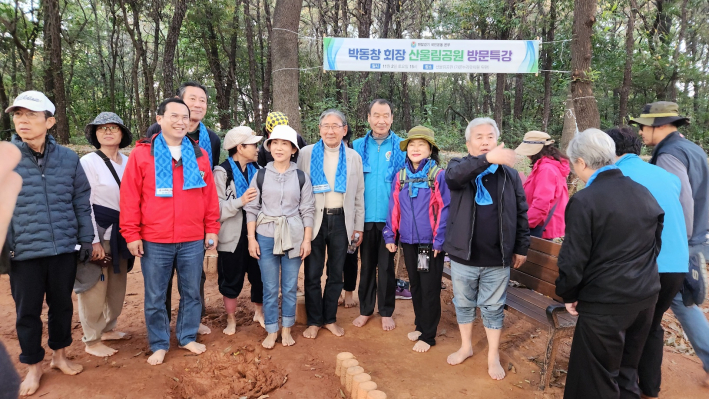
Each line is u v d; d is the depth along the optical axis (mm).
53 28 13625
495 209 2762
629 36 13734
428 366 3031
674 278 2418
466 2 14203
